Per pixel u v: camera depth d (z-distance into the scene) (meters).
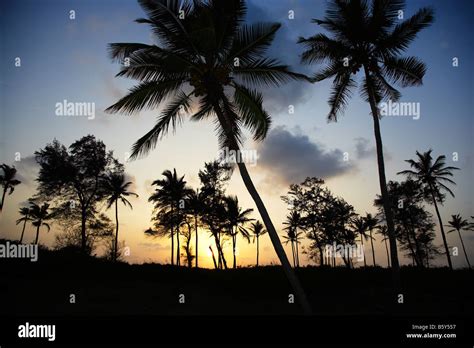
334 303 13.33
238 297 14.57
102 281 17.08
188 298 14.27
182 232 36.31
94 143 34.38
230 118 11.02
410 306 12.49
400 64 14.29
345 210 33.53
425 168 33.00
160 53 9.88
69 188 33.72
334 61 15.29
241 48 10.65
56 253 20.58
